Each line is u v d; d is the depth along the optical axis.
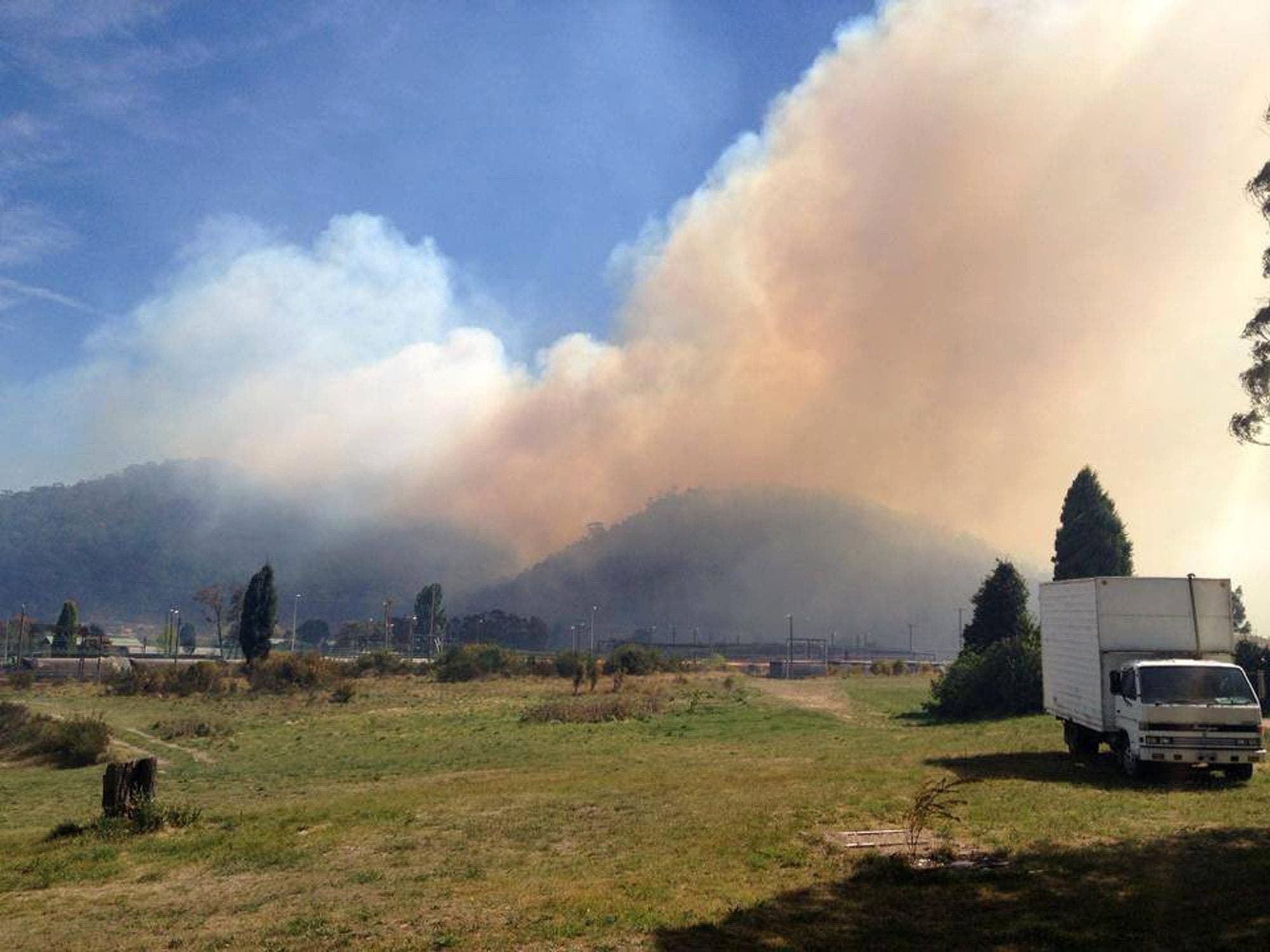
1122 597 22.02
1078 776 21.05
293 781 29.06
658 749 32.84
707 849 14.55
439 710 55.03
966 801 17.39
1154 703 19.69
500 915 11.23
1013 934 9.70
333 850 15.94
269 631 88.88
